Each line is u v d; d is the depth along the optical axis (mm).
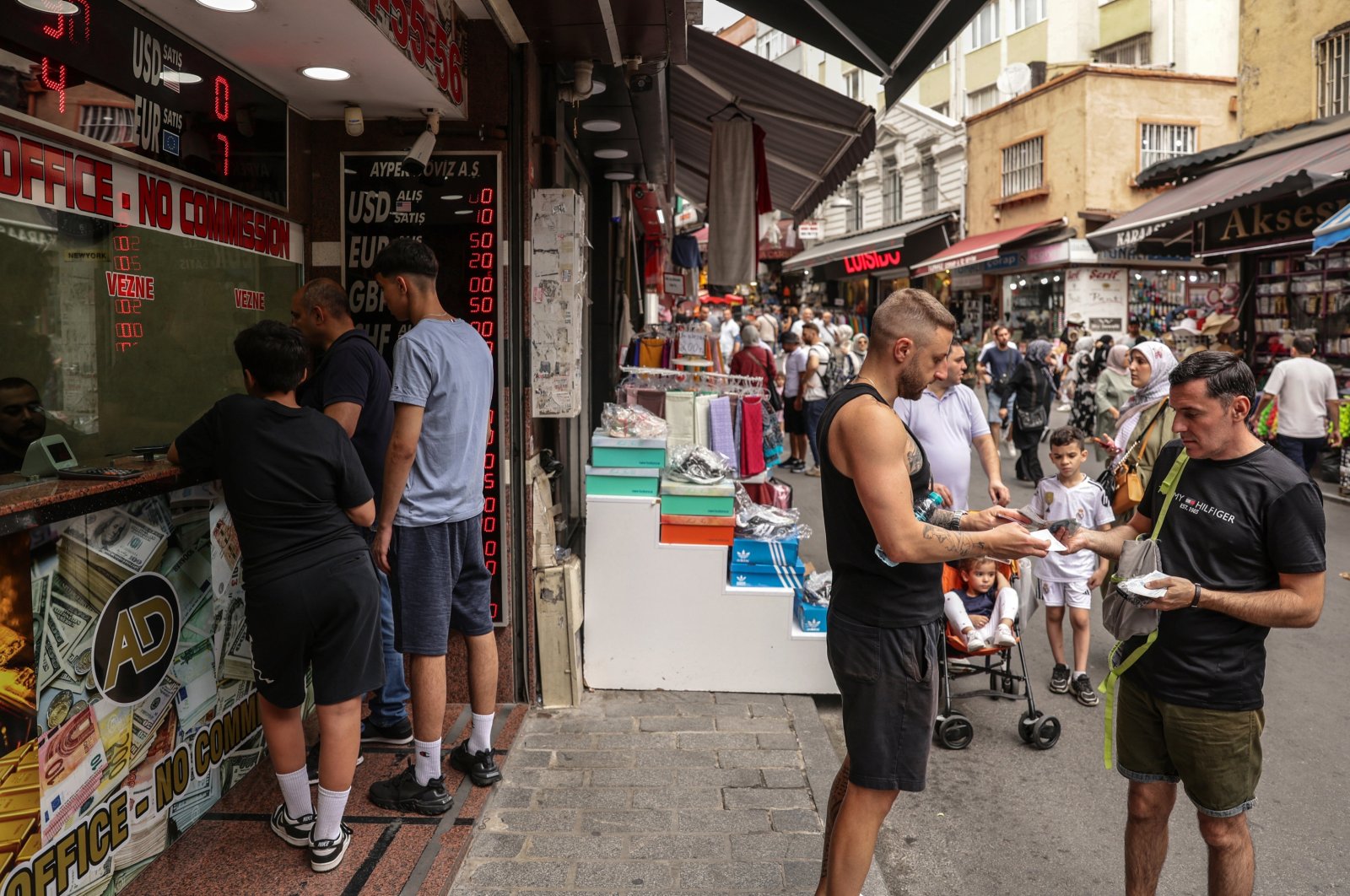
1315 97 14062
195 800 3461
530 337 4680
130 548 3043
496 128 4488
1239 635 2781
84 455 3324
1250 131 15398
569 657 4832
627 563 5023
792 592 5020
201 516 3432
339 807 3215
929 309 2807
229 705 3656
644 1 4125
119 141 3113
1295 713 5199
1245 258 14586
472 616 3865
